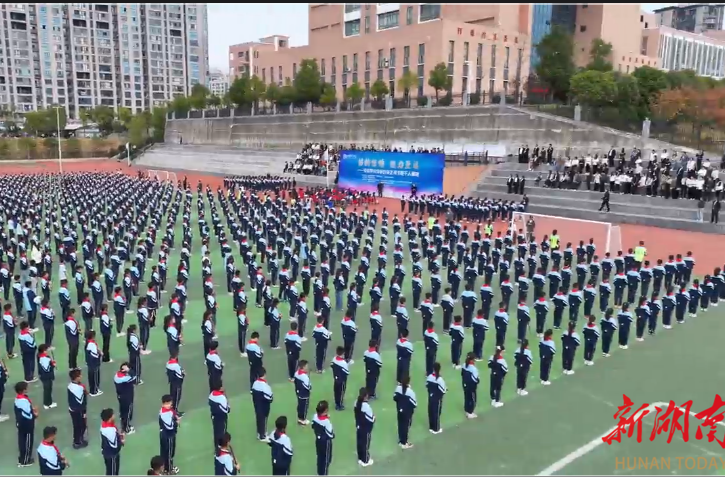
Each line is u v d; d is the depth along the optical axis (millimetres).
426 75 84562
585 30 94688
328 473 10430
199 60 165500
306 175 59781
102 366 15195
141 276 23578
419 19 95750
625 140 46938
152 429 12008
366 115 68812
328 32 111375
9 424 12266
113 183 50188
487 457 11031
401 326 16578
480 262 24672
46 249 24500
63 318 17812
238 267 26375
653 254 29062
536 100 57750
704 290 20766
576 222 35969
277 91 86188
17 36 138000
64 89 146125
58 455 9242
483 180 47031
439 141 60938
